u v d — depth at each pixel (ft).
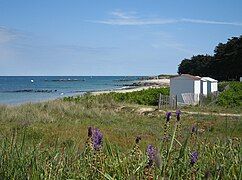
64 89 430.20
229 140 16.56
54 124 77.82
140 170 11.74
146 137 47.62
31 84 615.57
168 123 16.12
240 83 221.05
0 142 15.28
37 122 80.43
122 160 13.51
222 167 12.38
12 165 12.85
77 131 64.28
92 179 12.64
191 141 16.07
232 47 352.90
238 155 14.02
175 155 12.41
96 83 644.69
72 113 98.12
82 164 13.42
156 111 115.55
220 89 224.74
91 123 83.61
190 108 121.60
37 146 15.02
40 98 269.44
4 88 463.42
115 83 627.05
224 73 357.61
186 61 432.66
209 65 376.48
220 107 122.31
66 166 13.62
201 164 12.13
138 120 93.66
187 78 154.20
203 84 160.66
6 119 79.46
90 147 13.55
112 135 58.70
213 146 15.98
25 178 12.52
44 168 13.00
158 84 441.68
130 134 61.62
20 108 94.84
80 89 422.00
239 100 135.03
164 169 10.43
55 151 14.70
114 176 11.78
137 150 14.17
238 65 343.05
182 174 11.27
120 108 128.47
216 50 373.61
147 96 158.51
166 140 13.67
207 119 68.39
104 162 12.87
